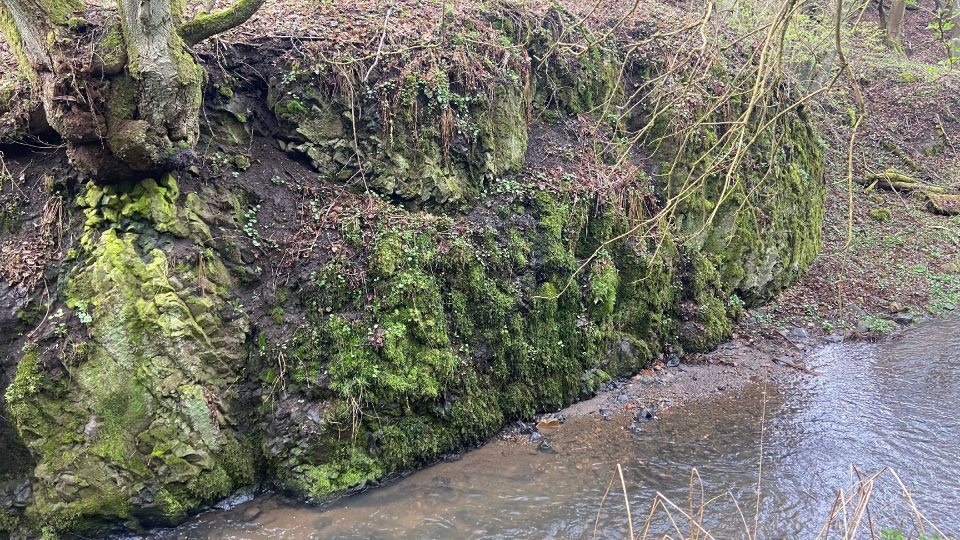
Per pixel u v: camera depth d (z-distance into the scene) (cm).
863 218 1352
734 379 787
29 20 484
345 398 563
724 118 947
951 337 895
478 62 772
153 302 525
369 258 620
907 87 1778
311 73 675
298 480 546
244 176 639
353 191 684
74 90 497
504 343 682
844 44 1409
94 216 538
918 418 659
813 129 1204
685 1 1310
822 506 511
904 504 509
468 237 696
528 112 853
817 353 869
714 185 934
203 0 816
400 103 701
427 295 629
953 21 1545
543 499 541
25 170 574
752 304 991
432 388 602
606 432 661
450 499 545
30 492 506
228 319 578
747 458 596
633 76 996
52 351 509
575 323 748
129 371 513
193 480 523
